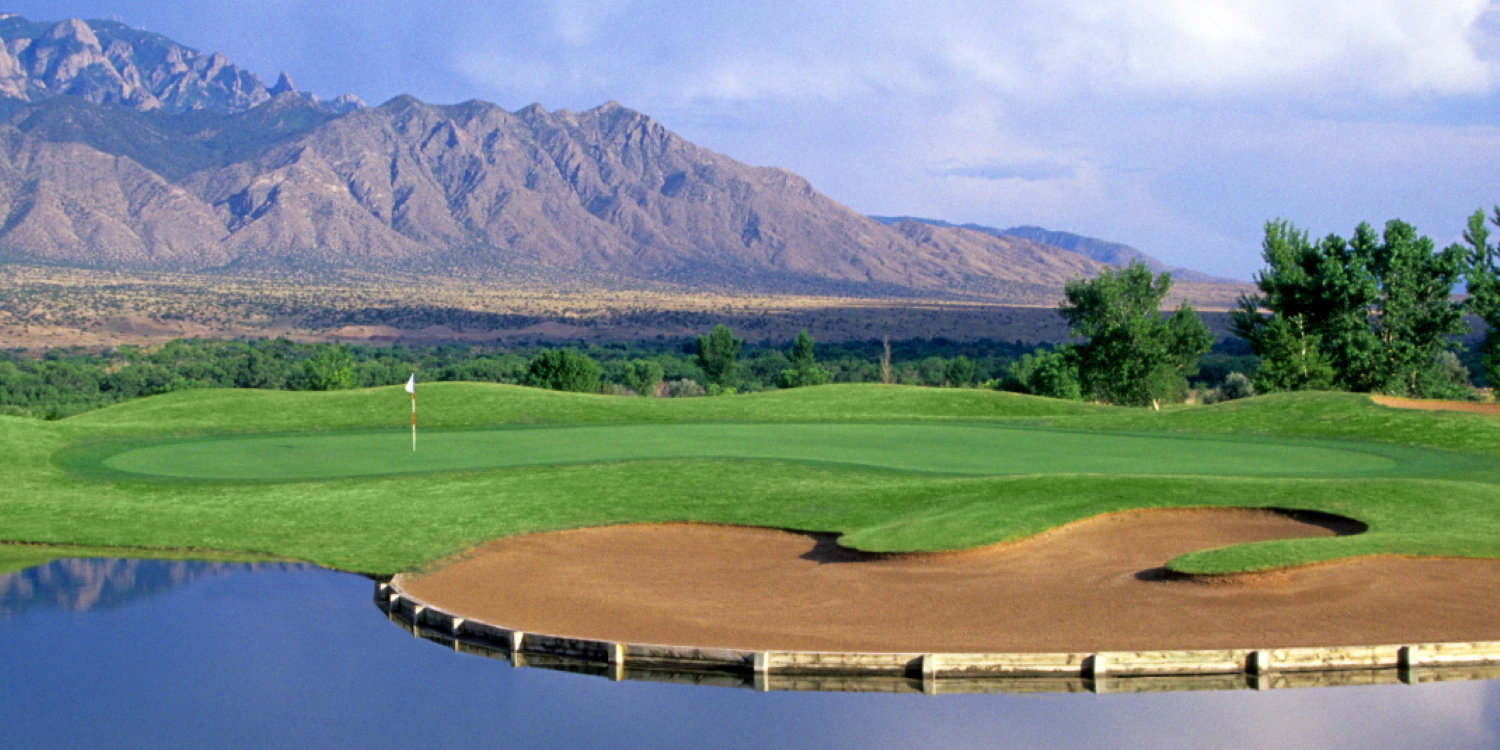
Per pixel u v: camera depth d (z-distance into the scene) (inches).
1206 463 1366.9
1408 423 1670.8
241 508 1137.4
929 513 1051.9
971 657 661.9
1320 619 744.3
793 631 732.7
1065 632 721.6
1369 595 793.6
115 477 1284.4
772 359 5708.7
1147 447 1534.2
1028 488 1124.5
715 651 682.2
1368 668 673.6
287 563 962.7
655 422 1895.9
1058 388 3722.9
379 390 2105.1
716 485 1212.5
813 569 896.3
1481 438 1547.7
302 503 1154.0
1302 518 1035.9
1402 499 1066.7
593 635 730.2
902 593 817.5
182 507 1144.8
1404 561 874.1
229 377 5374.0
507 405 1964.8
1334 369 2645.2
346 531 1051.9
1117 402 3080.7
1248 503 1067.3
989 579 852.0
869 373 5521.7
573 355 3937.0
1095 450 1497.3
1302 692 645.3
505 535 1022.4
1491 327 2571.4
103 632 771.4
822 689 660.1
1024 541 956.0
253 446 1547.7
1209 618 748.6
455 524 1066.1
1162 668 662.5
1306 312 2672.2
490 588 852.0
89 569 943.7
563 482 1232.2
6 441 1455.5
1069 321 3083.2
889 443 1572.3
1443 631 719.1
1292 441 1616.6
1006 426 1825.8
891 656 666.8
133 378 5211.6
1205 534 984.9
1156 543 957.2
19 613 816.3
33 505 1149.1
